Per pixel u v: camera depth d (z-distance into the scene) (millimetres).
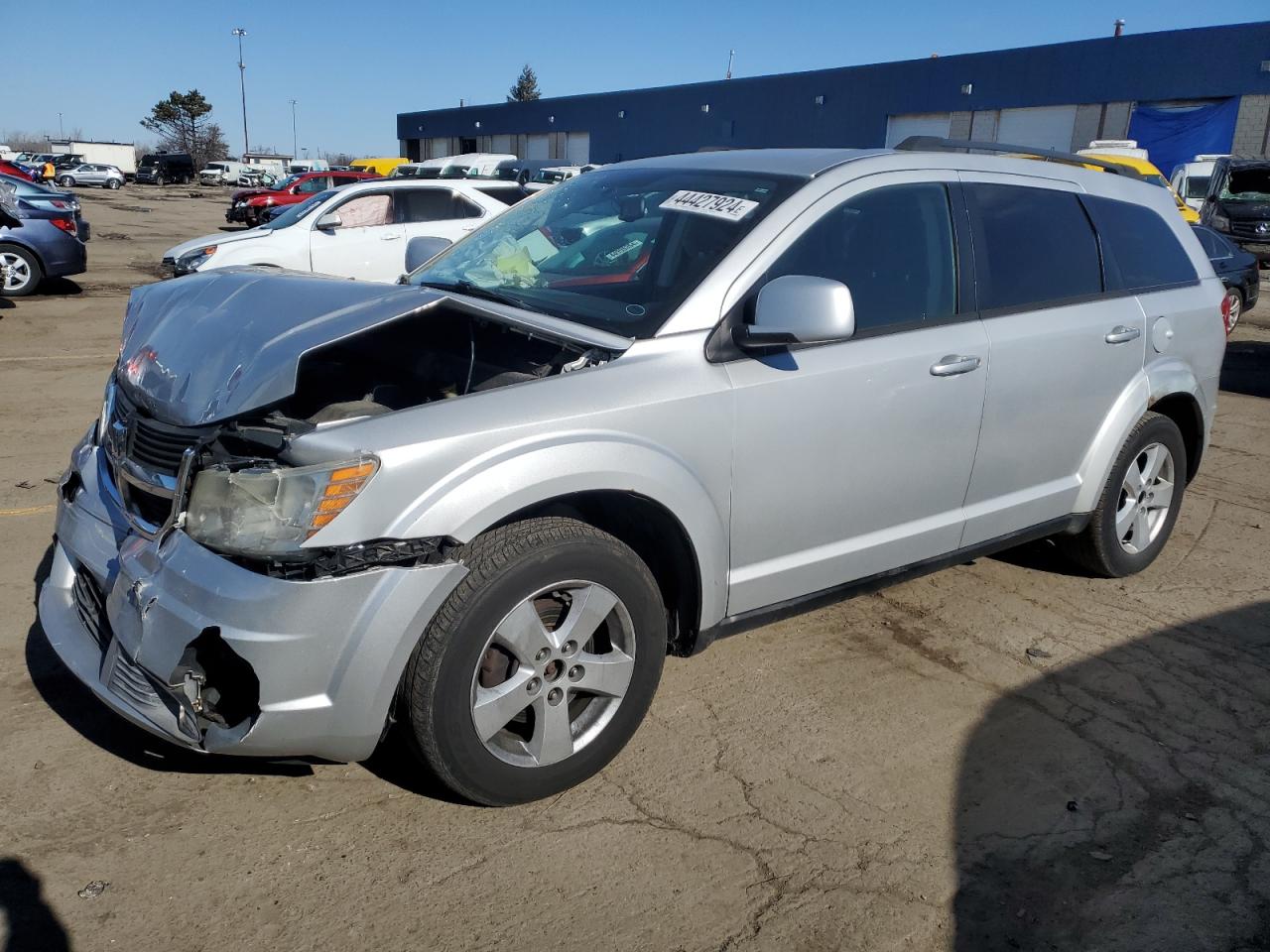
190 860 2652
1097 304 4250
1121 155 18969
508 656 2791
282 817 2842
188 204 41562
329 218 11945
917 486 3660
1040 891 2676
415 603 2541
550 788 2922
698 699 3570
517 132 50125
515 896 2570
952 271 3740
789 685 3691
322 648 2482
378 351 3510
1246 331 13523
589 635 2875
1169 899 2656
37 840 2695
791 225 3305
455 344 3531
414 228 12352
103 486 3096
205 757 3096
